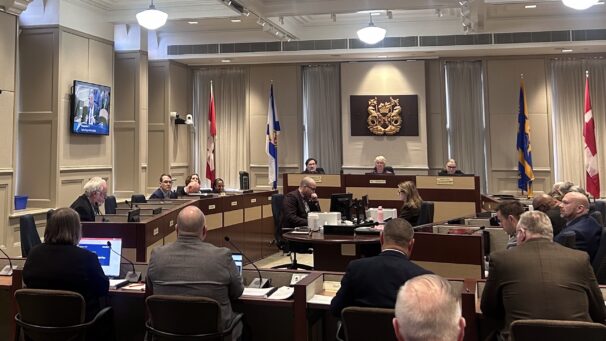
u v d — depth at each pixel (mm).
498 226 3852
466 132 8281
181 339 2273
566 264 2102
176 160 8688
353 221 4598
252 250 6188
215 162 8852
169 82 8430
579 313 2031
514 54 8055
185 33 8359
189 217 2455
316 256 4461
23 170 6086
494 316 2260
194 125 9047
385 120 8336
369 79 8414
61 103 6078
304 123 8711
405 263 2170
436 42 7801
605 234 3039
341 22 7973
